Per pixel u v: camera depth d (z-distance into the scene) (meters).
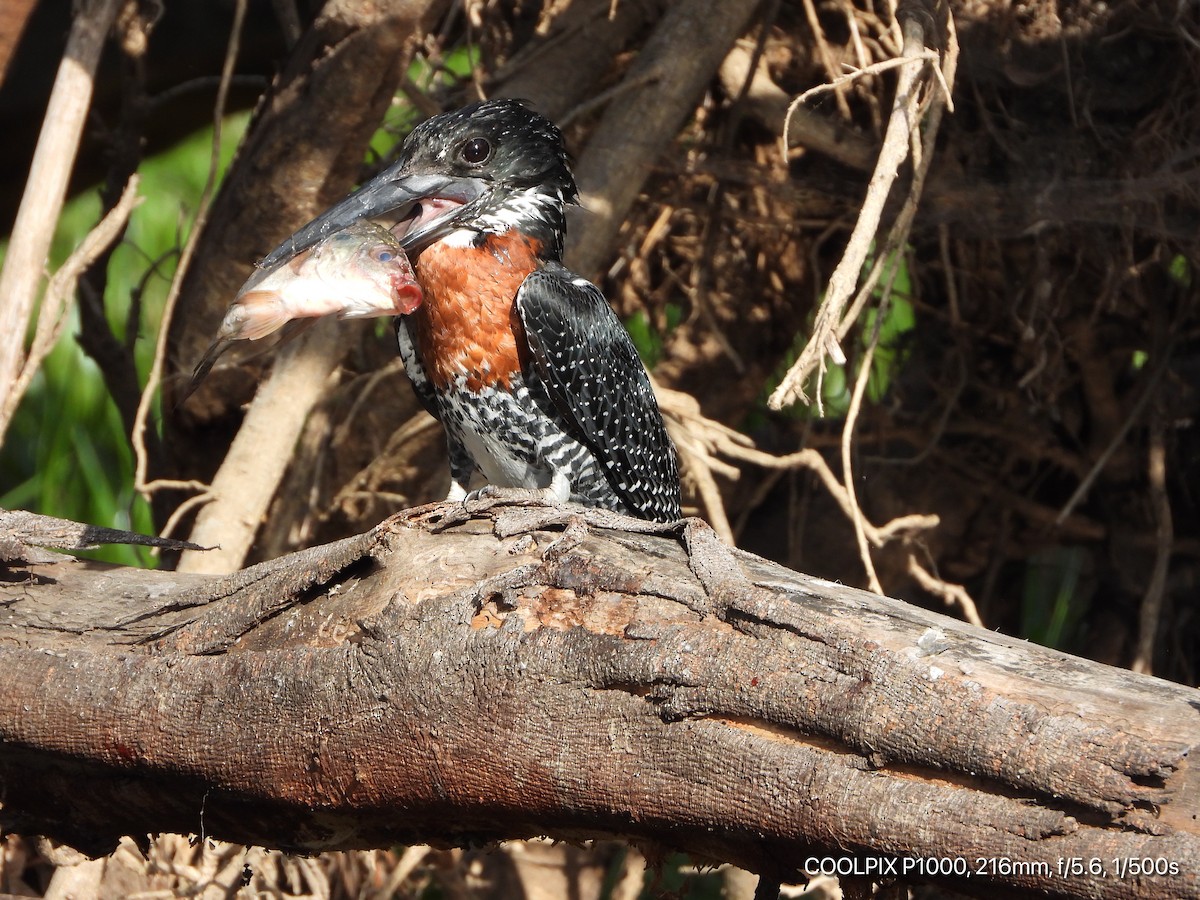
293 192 6.49
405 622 3.42
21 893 6.69
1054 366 7.21
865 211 4.51
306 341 6.14
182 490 7.32
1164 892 2.45
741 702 2.97
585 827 3.29
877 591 5.23
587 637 3.20
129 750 3.79
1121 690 2.74
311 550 3.85
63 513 9.49
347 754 3.46
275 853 6.39
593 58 7.12
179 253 7.34
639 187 6.61
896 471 7.91
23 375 5.31
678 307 8.57
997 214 6.73
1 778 4.16
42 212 5.29
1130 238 6.67
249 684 3.61
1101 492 7.88
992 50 6.68
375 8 6.10
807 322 7.84
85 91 5.36
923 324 7.99
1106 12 6.70
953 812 2.69
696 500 7.87
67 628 4.09
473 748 3.29
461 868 7.21
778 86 7.34
